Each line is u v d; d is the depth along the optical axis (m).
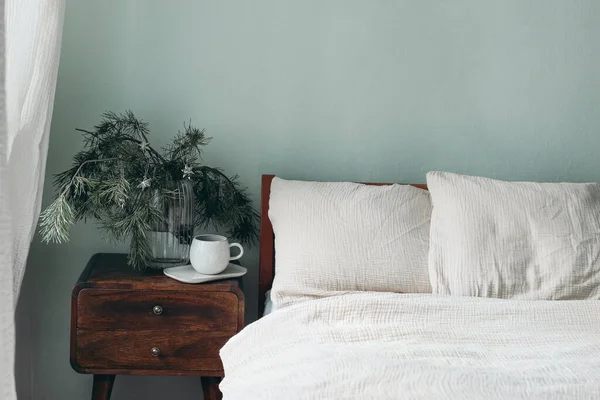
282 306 2.13
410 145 2.64
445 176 2.39
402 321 1.91
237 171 2.61
